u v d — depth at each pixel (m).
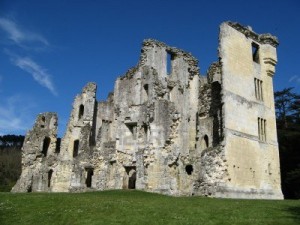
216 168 39.72
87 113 58.78
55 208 23.83
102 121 55.25
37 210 23.45
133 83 53.69
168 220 19.72
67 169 57.31
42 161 57.78
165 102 48.47
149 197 33.78
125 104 53.06
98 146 52.12
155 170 45.69
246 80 46.06
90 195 33.62
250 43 48.47
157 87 51.47
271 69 50.06
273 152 47.22
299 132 62.47
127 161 49.94
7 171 98.25
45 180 56.69
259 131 46.31
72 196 30.44
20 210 23.52
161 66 54.97
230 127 41.69
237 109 43.38
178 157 47.62
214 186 38.88
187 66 57.00
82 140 53.22
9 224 20.69
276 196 45.34
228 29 45.31
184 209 22.97
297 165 60.38
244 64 46.44
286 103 73.06
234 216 20.53
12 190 55.09
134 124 52.06
